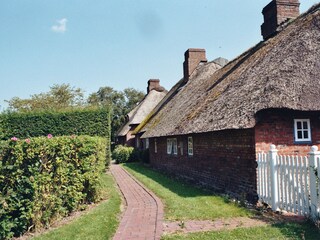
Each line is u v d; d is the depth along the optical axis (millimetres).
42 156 6980
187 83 23703
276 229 5754
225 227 6168
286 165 6949
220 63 23594
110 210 8086
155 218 7180
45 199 6934
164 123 19094
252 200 8320
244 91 9531
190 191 10688
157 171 19391
